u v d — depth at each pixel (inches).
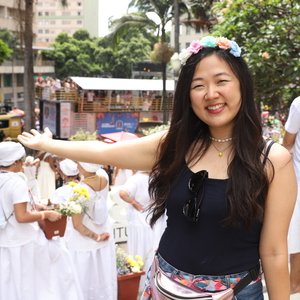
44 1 4498.0
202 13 901.2
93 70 2025.1
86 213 164.4
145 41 1993.1
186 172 71.8
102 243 168.7
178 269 70.2
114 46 1069.8
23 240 148.9
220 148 71.5
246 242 67.9
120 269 179.6
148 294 75.2
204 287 68.3
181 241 70.0
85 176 165.6
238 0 286.2
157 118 1193.4
